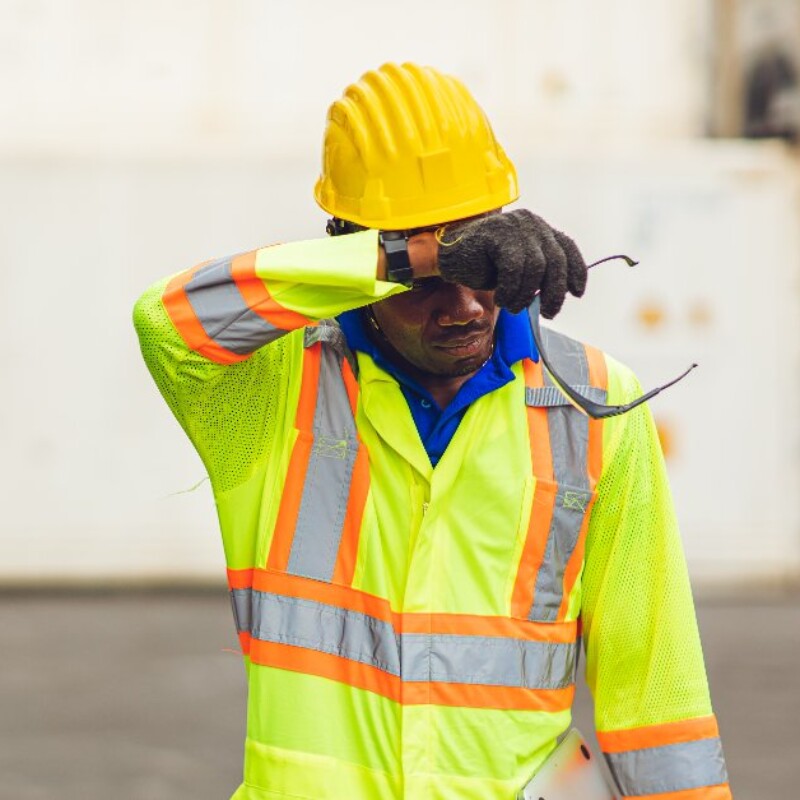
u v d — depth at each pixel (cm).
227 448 741
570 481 735
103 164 2953
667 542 754
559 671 743
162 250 2964
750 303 3017
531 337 735
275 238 2967
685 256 3017
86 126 3356
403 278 686
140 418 2973
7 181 2952
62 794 1647
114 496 2973
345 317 743
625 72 3484
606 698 771
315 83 3403
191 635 2520
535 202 3006
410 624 723
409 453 729
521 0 3466
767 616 2728
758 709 2034
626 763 766
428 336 713
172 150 2956
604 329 3017
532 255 641
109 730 1905
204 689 2127
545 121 3466
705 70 3494
